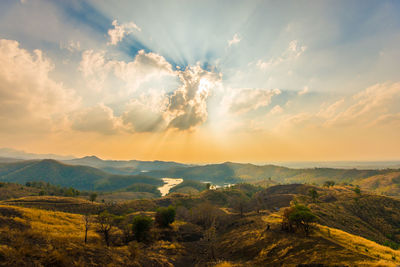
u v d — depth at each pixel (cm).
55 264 2138
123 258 3188
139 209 13550
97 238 4641
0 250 1945
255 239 4903
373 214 10294
